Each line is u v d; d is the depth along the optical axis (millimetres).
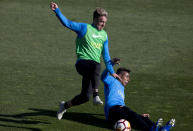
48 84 33531
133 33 53938
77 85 33469
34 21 59844
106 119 23891
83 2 71500
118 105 23234
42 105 27984
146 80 35094
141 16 63000
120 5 69750
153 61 41781
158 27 57031
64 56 43406
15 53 44125
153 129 21500
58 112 24172
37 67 38938
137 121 22016
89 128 23531
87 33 23469
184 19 61406
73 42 49531
